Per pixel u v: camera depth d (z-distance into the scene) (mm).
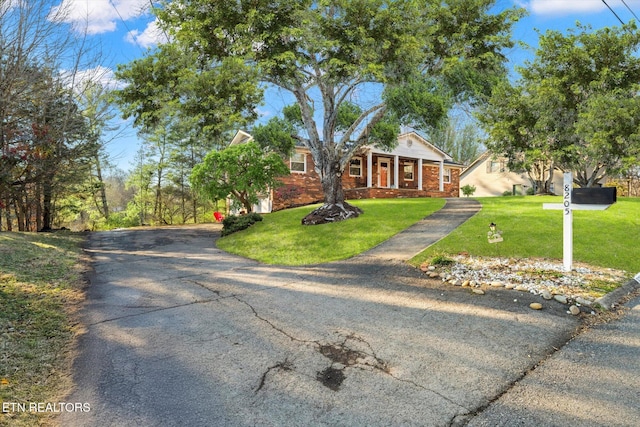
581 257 6957
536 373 3156
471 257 7102
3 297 5184
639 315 4461
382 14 8539
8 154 8047
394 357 3480
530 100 16609
